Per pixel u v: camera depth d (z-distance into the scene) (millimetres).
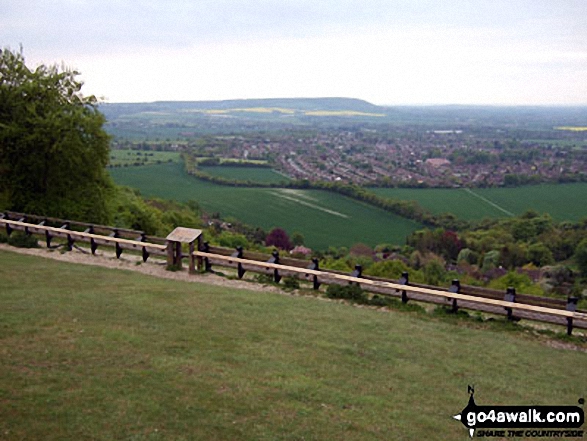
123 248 17688
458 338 11195
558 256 71500
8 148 24281
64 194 26297
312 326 11039
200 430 6070
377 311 13141
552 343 11547
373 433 6480
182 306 11711
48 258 17125
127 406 6441
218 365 8211
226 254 16500
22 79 24922
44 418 5973
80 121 25484
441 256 69375
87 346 8406
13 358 7648
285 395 7316
